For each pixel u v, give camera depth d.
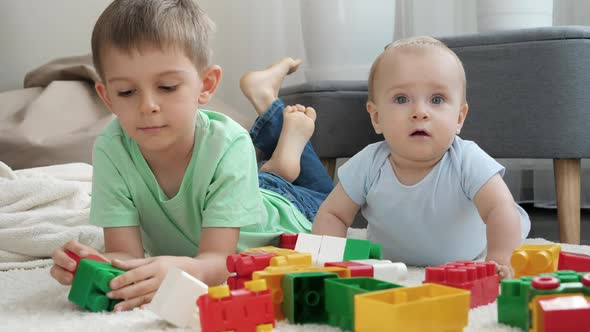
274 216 1.37
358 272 0.87
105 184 1.12
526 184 2.74
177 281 0.77
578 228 1.75
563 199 1.75
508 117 1.78
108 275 0.87
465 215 1.23
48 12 2.77
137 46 0.97
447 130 1.18
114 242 1.12
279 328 0.76
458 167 1.20
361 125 2.23
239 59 2.89
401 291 0.69
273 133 1.86
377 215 1.28
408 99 1.19
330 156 2.22
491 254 1.14
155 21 0.98
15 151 2.03
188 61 1.02
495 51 1.79
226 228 1.10
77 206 1.50
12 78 2.74
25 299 0.95
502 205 1.16
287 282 0.78
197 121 1.14
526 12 2.25
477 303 0.86
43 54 2.77
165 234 1.21
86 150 2.07
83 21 2.79
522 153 1.77
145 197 1.15
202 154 1.12
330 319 0.77
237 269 0.89
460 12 2.63
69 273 0.91
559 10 2.56
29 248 1.33
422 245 1.27
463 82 1.23
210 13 2.90
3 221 1.36
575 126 1.72
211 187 1.11
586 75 1.72
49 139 2.04
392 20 2.55
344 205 1.31
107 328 0.77
